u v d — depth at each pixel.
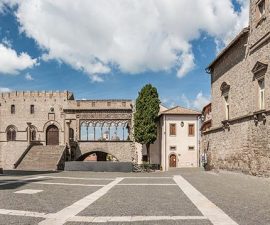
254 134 23.41
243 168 25.53
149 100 57.56
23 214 10.05
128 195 14.48
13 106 66.44
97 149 61.41
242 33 25.25
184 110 60.22
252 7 24.11
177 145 59.03
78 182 21.19
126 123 62.56
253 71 23.56
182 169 52.31
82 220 9.21
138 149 63.31
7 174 31.52
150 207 11.16
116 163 44.56
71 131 63.41
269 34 21.14
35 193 15.01
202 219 9.15
